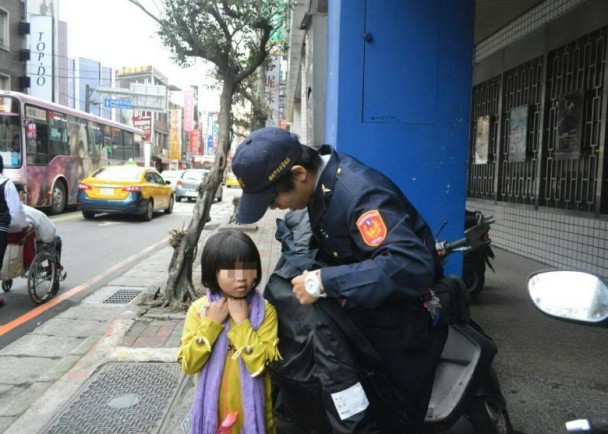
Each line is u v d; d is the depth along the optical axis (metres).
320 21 5.71
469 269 5.57
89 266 8.14
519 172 8.47
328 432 2.19
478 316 5.14
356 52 4.29
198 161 69.62
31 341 4.74
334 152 2.04
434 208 4.39
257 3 5.80
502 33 9.00
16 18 24.80
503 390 3.53
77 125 17.39
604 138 6.14
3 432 3.00
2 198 5.10
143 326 4.71
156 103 33.75
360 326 2.04
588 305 1.61
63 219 14.45
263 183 1.92
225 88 5.87
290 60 14.30
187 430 2.28
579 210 6.76
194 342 2.08
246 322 2.09
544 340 4.46
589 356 4.12
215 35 5.78
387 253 1.78
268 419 2.22
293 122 20.09
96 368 3.77
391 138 4.34
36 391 3.67
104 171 14.97
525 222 8.09
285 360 2.12
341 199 1.91
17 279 7.00
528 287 1.74
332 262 2.12
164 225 13.88
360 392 2.00
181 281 5.30
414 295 1.81
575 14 6.66
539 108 7.73
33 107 14.41
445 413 2.40
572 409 3.28
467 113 4.36
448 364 2.54
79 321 5.31
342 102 4.31
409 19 4.28
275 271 2.32
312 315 2.05
